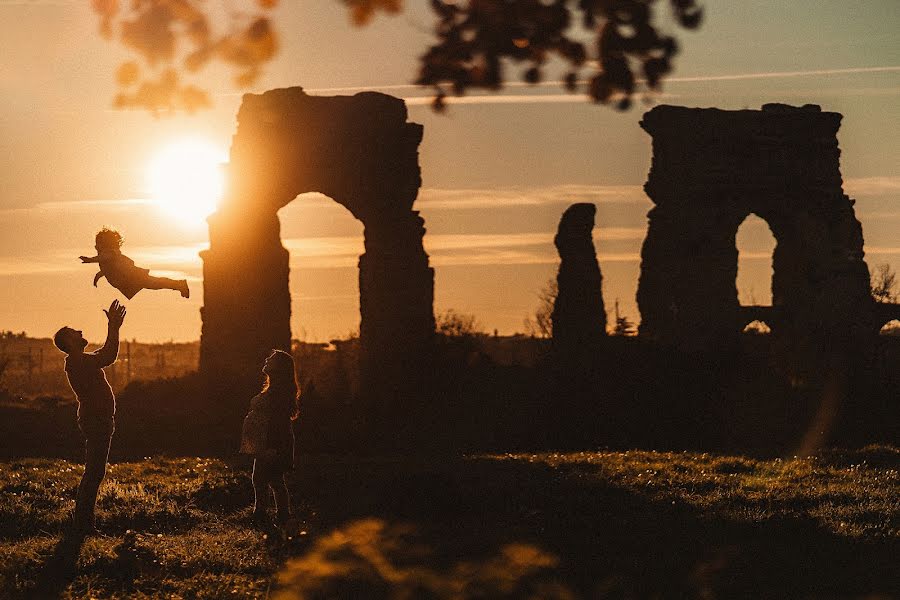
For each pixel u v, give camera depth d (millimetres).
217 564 14906
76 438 43250
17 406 53844
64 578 14195
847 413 51750
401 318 58812
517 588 10742
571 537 16625
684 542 16266
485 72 8883
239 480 23328
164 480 24578
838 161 63562
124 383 83688
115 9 8125
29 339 111188
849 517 18422
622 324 66188
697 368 54781
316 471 26000
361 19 8406
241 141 60125
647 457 28469
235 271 58844
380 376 57406
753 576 14125
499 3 8617
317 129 59875
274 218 59875
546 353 59312
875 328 62781
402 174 59938
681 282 60594
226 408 54875
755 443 43625
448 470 24984
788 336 61781
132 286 14773
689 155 61625
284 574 10766
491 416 52219
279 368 18031
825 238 62594
